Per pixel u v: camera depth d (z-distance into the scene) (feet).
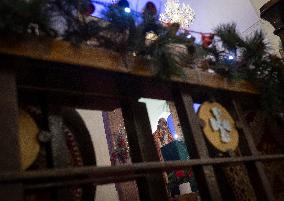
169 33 7.97
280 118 11.41
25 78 6.48
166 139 23.26
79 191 7.47
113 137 17.67
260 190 8.95
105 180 7.11
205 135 8.74
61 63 6.23
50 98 7.09
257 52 10.70
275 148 11.52
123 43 7.29
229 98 10.23
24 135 5.87
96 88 7.72
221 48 10.43
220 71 9.66
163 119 23.93
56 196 6.27
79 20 6.82
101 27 7.07
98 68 6.74
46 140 6.09
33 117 6.68
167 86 8.44
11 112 5.26
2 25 5.17
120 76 7.44
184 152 18.84
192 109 8.61
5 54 5.43
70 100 7.68
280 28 13.00
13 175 4.77
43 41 5.92
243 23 24.84
